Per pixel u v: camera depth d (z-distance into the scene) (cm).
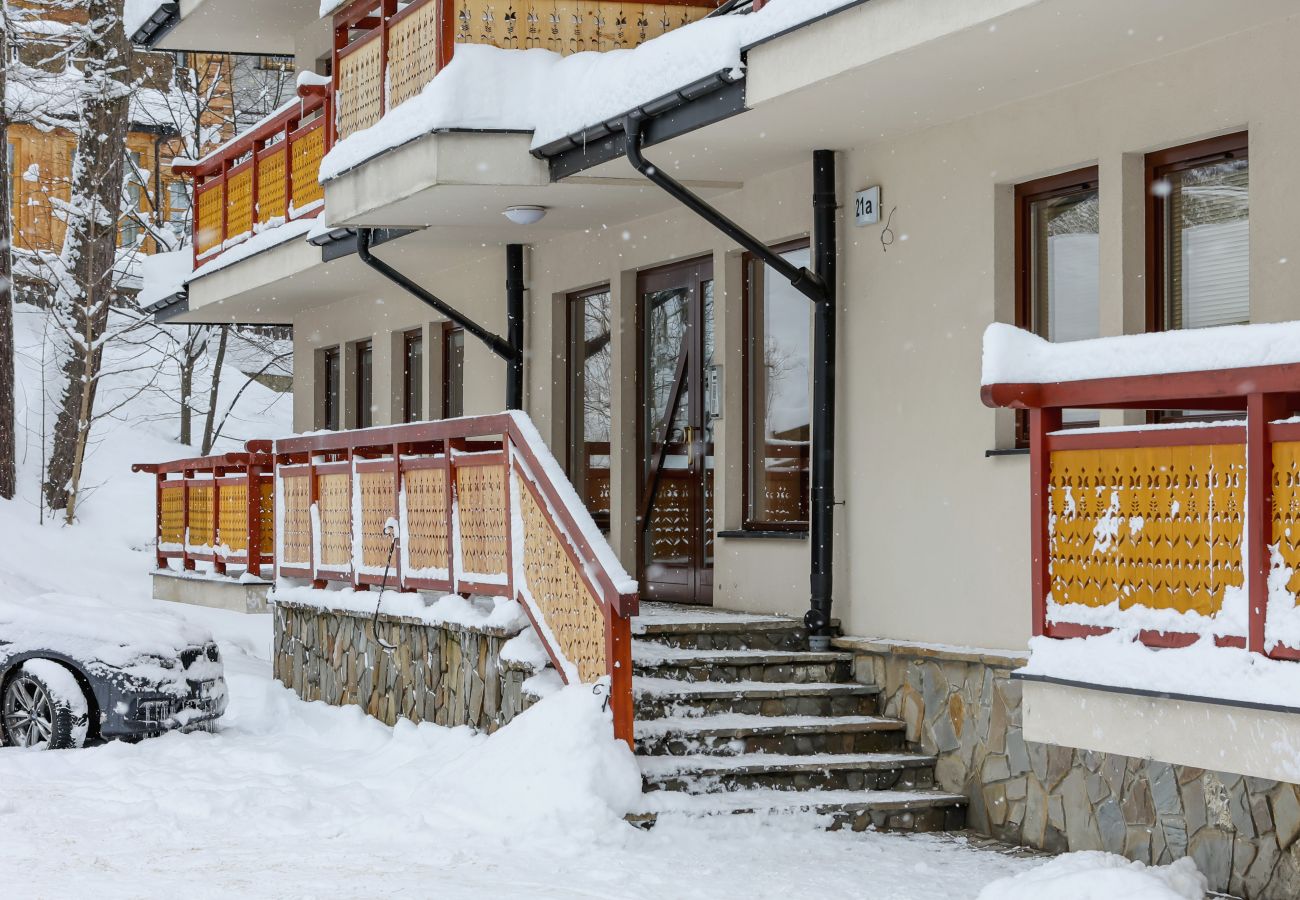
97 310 2497
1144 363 602
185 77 3256
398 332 1728
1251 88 773
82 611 1159
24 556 2172
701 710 946
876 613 1015
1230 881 739
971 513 943
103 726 1110
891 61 819
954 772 919
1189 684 584
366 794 910
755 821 854
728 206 1170
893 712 975
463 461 1051
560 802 827
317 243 1492
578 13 1179
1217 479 586
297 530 1313
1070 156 879
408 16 1228
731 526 1170
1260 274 767
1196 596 593
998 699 891
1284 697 553
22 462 2661
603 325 1377
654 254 1272
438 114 1116
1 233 2397
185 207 3603
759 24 893
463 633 1024
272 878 719
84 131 2605
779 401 1148
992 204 932
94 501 2542
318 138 1507
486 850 782
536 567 955
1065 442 641
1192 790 762
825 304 1037
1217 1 725
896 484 1000
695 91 938
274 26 1905
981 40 781
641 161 991
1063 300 918
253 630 1894
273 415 3325
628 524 1312
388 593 1138
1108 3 724
